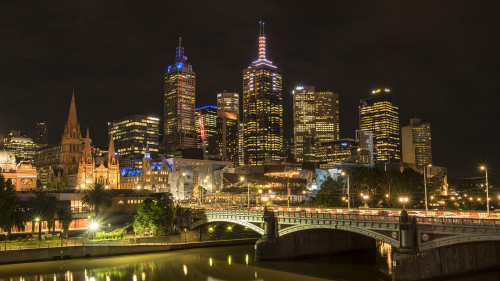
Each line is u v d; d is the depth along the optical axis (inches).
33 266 4399.6
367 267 4407.0
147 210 5949.8
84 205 7367.1
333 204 7849.4
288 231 4660.4
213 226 6299.2
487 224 3112.7
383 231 3722.9
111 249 5078.7
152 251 5378.9
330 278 3870.6
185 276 4008.4
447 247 3617.1
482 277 3700.8
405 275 3390.7
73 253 4835.1
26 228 6289.4
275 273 4099.4
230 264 4554.6
